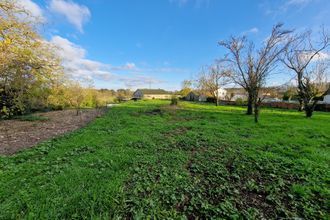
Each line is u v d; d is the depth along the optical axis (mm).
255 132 8656
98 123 11094
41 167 4223
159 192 3236
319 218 2721
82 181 3471
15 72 9055
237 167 4461
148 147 5988
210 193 3303
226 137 7547
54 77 10977
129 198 3047
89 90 25422
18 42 8078
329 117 15992
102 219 2537
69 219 2529
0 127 10039
